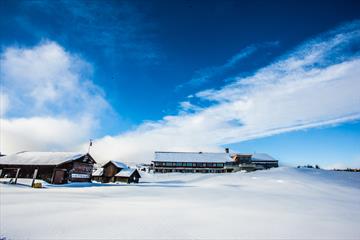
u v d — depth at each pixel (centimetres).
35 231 543
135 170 4406
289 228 659
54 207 886
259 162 6681
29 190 1692
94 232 552
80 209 866
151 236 534
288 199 1512
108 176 4381
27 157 3186
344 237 592
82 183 3064
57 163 2927
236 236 560
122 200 1234
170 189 2184
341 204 1362
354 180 3319
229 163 6344
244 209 1020
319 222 767
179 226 639
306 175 3722
